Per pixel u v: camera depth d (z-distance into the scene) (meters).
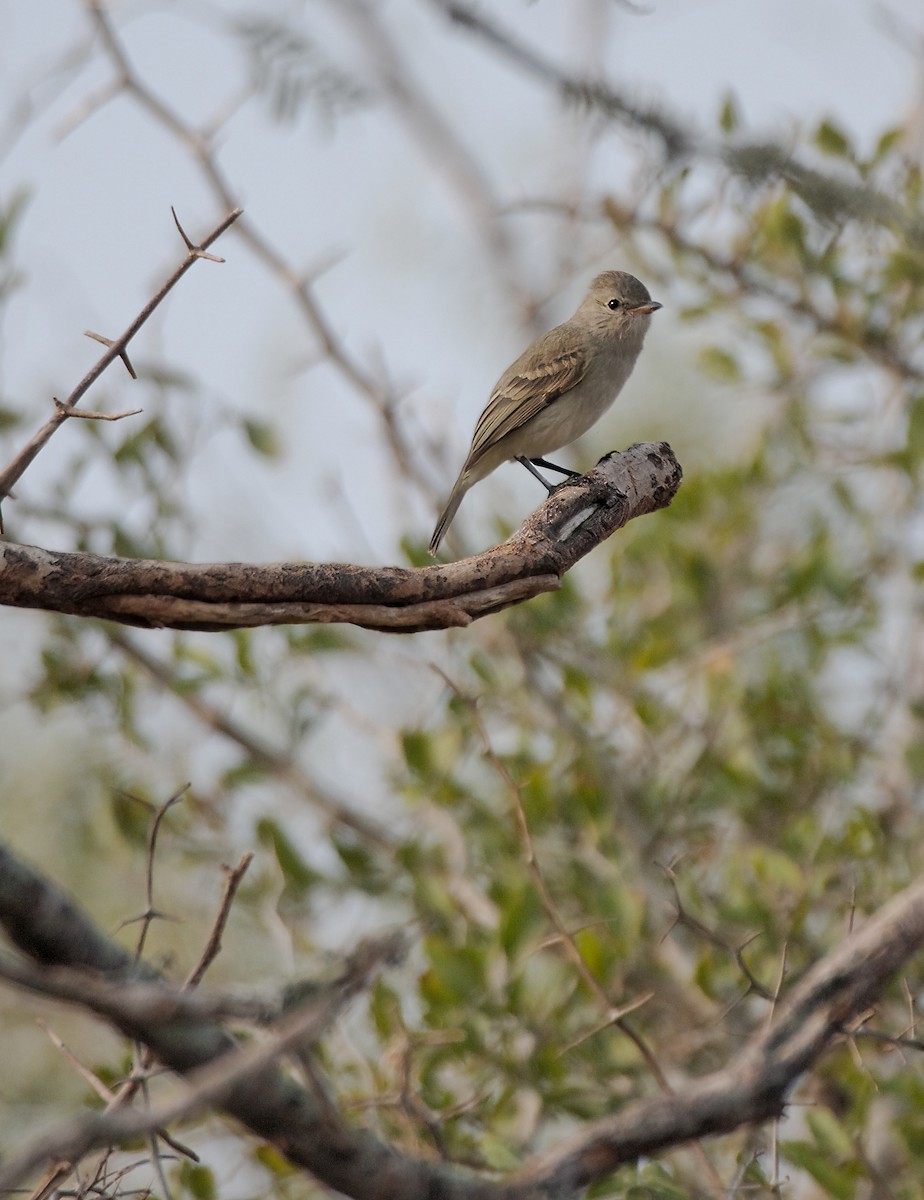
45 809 13.90
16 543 6.39
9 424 12.50
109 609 6.57
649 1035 10.14
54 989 3.73
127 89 11.65
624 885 9.91
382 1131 8.80
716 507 13.24
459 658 12.69
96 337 5.79
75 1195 6.43
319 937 11.18
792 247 12.20
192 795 12.22
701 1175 9.31
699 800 11.55
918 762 11.59
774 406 14.65
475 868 11.41
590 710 12.08
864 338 12.70
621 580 12.97
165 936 12.41
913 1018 8.55
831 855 10.48
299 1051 4.47
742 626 12.88
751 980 8.00
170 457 12.76
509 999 9.26
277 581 6.73
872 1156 9.96
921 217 9.84
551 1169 5.38
